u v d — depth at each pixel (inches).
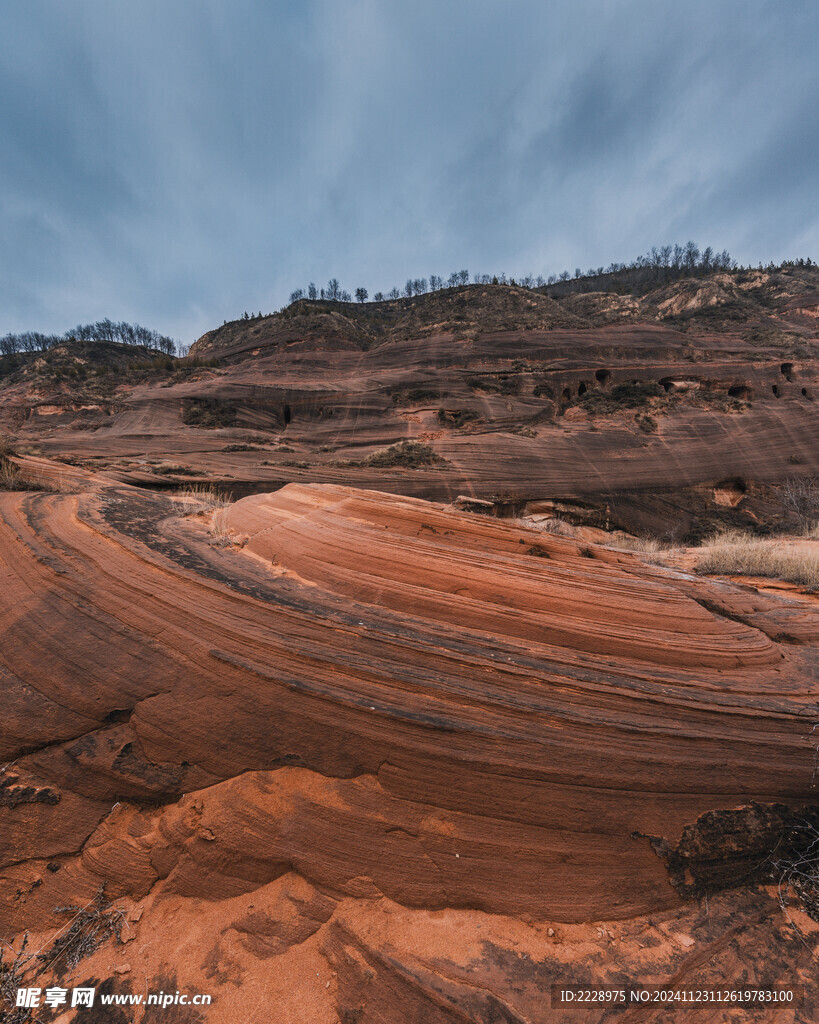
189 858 107.8
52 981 93.4
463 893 104.0
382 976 90.7
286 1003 89.0
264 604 149.7
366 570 171.2
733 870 110.7
